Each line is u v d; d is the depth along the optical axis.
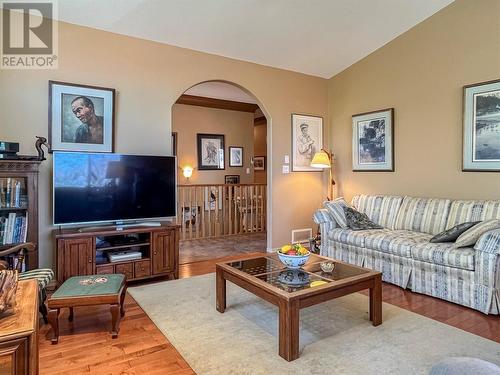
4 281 1.61
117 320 2.44
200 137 7.88
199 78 4.48
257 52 4.66
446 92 4.09
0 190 3.06
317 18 3.97
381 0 3.77
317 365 2.06
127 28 3.85
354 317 2.75
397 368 2.02
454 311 2.88
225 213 6.87
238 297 3.22
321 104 5.66
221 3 3.53
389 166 4.75
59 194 3.35
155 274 3.71
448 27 4.05
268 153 5.18
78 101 3.68
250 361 2.12
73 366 2.07
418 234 3.83
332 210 4.35
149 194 3.84
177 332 2.51
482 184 3.77
